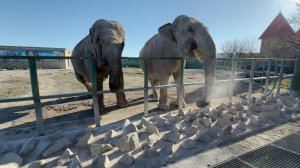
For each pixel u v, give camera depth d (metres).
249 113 3.80
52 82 10.80
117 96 5.03
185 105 4.88
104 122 3.79
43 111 4.86
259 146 2.68
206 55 3.05
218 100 5.55
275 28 23.19
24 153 2.43
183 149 2.53
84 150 2.53
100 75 4.34
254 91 7.12
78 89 8.41
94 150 2.39
